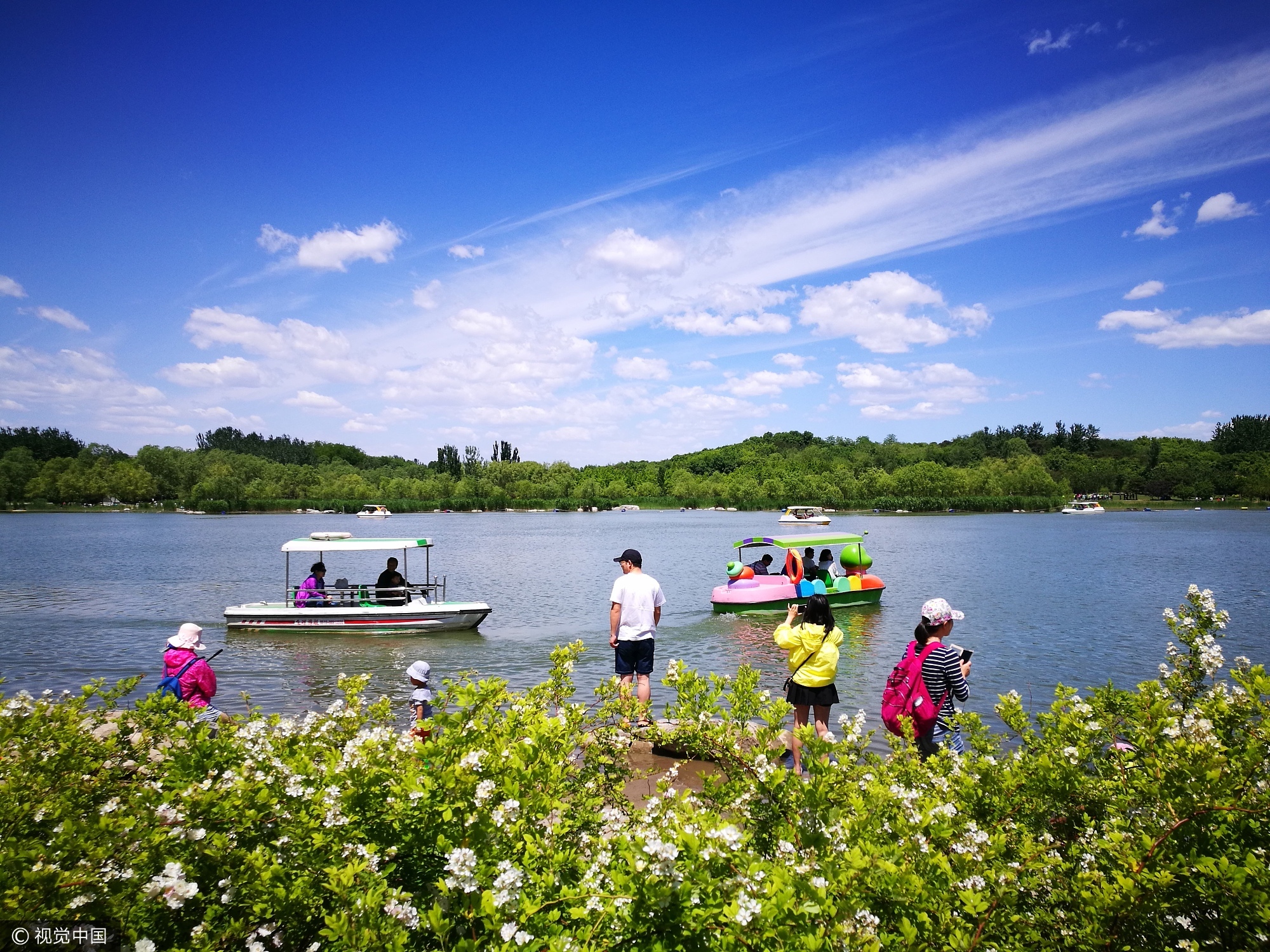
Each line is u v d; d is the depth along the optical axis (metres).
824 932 2.88
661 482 184.88
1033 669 17.39
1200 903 3.36
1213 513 117.19
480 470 165.50
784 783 3.87
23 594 30.55
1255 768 3.82
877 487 141.75
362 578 38.16
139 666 18.09
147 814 3.57
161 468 153.88
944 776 4.79
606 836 3.97
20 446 163.75
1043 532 73.31
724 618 24.41
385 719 6.33
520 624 23.94
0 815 3.95
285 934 3.33
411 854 3.67
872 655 18.33
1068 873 3.78
